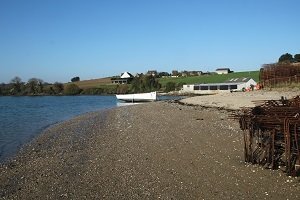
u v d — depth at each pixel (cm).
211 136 2138
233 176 1296
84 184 1320
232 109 3916
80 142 2312
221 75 16112
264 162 1393
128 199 1126
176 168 1460
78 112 5878
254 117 1393
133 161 1630
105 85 17625
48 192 1251
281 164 1359
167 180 1301
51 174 1497
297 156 1279
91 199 1148
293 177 1231
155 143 2041
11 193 1264
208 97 6725
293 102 1744
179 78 17388
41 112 6025
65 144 2294
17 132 3212
